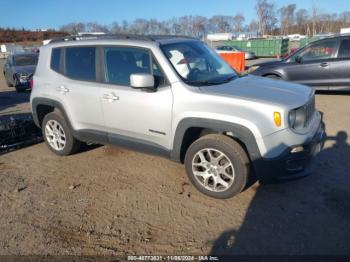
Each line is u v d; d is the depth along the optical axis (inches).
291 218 136.2
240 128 137.7
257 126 135.0
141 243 124.7
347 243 120.4
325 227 129.7
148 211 145.4
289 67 367.6
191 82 155.7
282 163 137.4
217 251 119.2
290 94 151.3
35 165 200.1
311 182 164.7
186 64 163.5
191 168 155.9
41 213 146.6
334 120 268.7
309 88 169.5
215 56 189.5
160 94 156.4
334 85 349.4
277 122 135.4
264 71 382.0
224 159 147.6
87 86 182.4
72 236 130.0
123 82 170.7
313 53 357.7
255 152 137.3
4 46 2650.1
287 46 1446.9
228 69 186.2
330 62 345.1
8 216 145.0
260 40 1409.9
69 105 192.4
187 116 148.5
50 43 207.3
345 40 340.2
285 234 126.6
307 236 125.0
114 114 173.6
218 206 147.1
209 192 153.2
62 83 194.2
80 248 123.0
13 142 229.1
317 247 119.0
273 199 150.8
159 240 126.2
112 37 180.4
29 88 518.6
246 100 140.5
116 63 172.9
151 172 183.9
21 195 163.3
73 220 140.6
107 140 184.1
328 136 230.2
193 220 137.7
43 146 234.1
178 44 172.2
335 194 152.9
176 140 155.3
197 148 151.6
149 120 161.8
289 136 137.0
